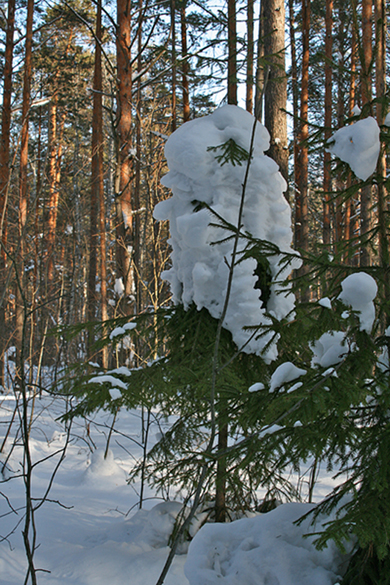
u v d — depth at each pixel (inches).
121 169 309.0
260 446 90.6
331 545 90.8
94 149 488.7
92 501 172.1
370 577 82.1
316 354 96.6
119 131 311.7
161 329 143.5
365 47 294.2
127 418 319.3
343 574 88.7
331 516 97.4
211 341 128.4
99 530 144.6
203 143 132.6
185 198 138.6
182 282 143.2
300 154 438.6
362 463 82.1
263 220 133.3
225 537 103.3
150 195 332.2
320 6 522.3
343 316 88.1
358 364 83.5
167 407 134.0
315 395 77.4
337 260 104.3
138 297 293.4
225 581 89.7
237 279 129.3
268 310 134.0
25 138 358.0
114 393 111.4
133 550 125.0
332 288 101.6
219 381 110.6
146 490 187.6
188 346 130.8
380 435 83.1
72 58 633.0
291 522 100.4
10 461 198.5
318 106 593.0
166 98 429.7
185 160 133.0
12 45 465.1
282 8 207.9
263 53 211.5
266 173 132.1
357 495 79.8
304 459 88.2
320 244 108.5
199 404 125.8
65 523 147.8
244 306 128.2
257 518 106.4
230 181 132.6
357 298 84.0
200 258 132.7
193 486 130.0
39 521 146.3
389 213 99.5
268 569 89.8
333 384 79.9
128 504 171.9
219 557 97.6
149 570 113.3
